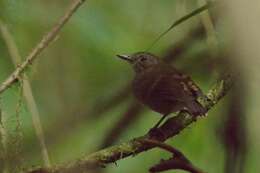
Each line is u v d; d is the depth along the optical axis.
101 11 9.95
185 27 9.48
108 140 9.55
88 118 9.97
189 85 7.83
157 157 9.98
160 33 9.79
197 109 6.89
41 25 9.23
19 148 7.00
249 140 5.35
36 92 9.88
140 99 8.20
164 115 7.84
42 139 7.52
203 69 9.41
